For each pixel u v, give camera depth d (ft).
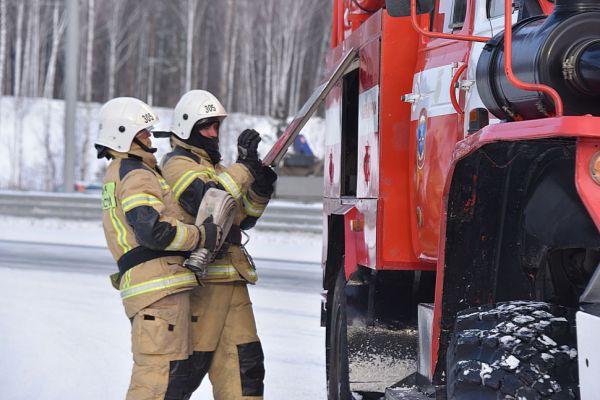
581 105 14.25
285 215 85.61
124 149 21.40
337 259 27.12
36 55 229.25
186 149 23.52
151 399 20.92
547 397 13.96
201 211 21.65
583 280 15.60
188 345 21.61
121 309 46.44
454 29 20.39
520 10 17.57
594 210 12.60
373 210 22.33
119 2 228.84
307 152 125.18
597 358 12.14
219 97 259.39
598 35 14.26
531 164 15.90
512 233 16.69
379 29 22.62
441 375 17.08
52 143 193.16
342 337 23.82
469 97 18.63
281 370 33.22
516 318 15.21
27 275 58.95
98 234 86.22
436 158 20.26
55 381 31.09
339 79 25.54
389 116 22.25
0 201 96.48
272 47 223.30
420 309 20.51
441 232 16.65
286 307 48.06
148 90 260.01
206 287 23.02
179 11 261.44
